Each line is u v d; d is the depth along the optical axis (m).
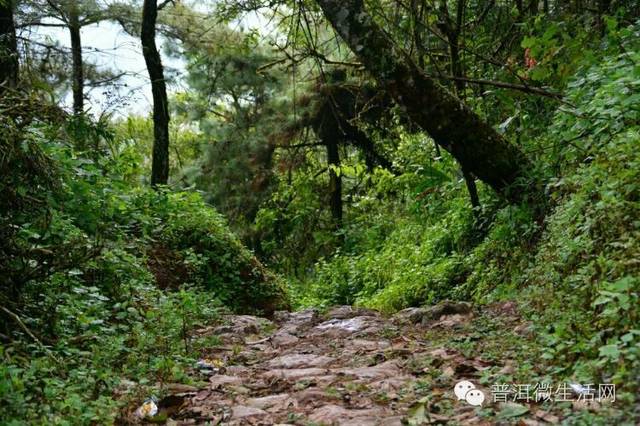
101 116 7.85
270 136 19.91
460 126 8.10
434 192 11.62
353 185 23.20
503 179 8.29
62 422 3.66
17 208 5.70
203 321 8.12
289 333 7.80
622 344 3.74
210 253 10.76
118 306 6.38
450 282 10.43
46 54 13.47
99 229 7.64
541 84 9.17
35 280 5.79
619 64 6.50
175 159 25.66
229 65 17.73
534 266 7.28
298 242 22.41
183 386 4.88
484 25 10.95
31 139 5.71
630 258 4.60
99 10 13.99
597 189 5.81
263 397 4.55
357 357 5.80
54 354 5.05
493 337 5.60
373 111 18.86
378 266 14.47
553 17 9.53
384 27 10.16
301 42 10.34
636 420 3.05
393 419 3.66
